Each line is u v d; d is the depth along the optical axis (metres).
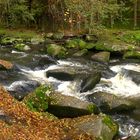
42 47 24.73
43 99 12.95
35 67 19.66
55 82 16.97
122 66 20.69
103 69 19.88
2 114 11.39
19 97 14.24
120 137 11.97
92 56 21.94
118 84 17.80
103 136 11.13
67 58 22.08
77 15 28.41
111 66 20.66
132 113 14.08
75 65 20.58
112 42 25.67
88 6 27.05
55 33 28.19
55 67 19.91
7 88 15.34
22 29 30.66
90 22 27.81
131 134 12.29
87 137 10.98
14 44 25.56
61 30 29.70
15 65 19.33
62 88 16.48
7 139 9.98
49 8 29.73
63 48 23.19
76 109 12.69
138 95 16.50
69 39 26.61
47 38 27.33
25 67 19.48
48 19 30.50
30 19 30.64
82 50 23.23
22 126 11.04
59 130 11.33
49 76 17.62
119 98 14.57
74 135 11.06
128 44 25.47
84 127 11.45
